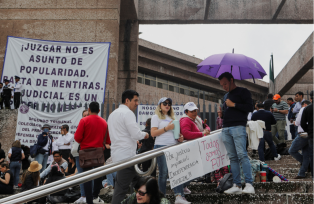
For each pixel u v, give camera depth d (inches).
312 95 224.1
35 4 463.5
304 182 195.2
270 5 558.9
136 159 148.6
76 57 444.5
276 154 320.5
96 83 436.1
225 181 185.9
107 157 269.1
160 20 565.0
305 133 241.3
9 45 447.8
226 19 557.3
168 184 244.7
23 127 406.9
